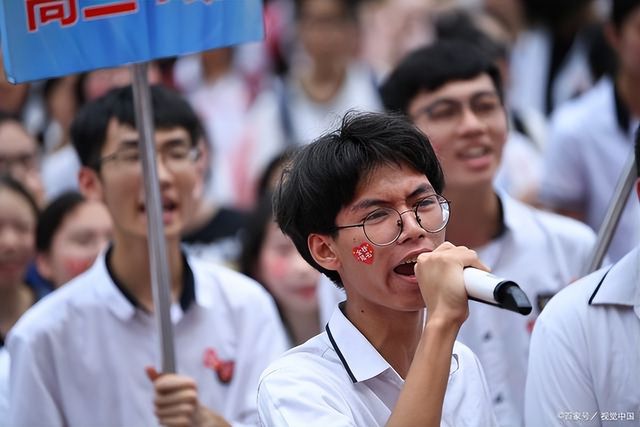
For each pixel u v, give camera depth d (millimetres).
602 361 6832
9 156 12453
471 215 9289
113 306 9023
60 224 10906
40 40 7449
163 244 7824
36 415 8852
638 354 6773
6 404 9219
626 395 6777
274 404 6453
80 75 14953
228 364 9211
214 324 9227
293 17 18828
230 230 14188
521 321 8898
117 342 9023
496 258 9234
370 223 6371
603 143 12188
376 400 6570
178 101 9172
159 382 7938
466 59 9305
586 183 12422
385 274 6387
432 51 9398
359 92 17109
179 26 7672
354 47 17531
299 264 11141
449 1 19688
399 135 6469
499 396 8773
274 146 16641
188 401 7930
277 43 19062
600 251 7914
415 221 6371
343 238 6445
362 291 6484
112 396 8992
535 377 7035
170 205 9086
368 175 6379
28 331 8938
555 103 17469
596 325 6887
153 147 7793
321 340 6789
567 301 7039
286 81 17391
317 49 16891
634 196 10938
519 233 9305
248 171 16625
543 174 12703
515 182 13875
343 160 6418
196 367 9102
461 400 6805
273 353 9359
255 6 7730
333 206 6445
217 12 7719
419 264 6258
